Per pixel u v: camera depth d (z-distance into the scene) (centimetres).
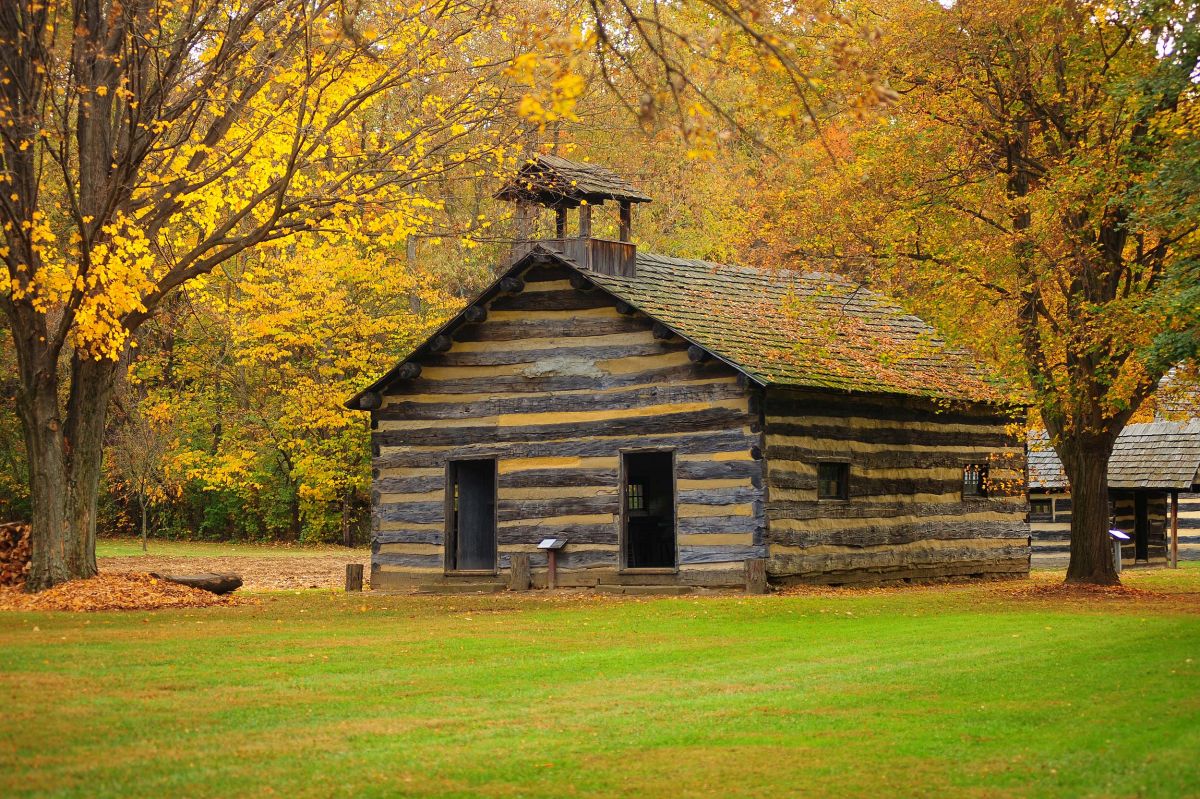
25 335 2522
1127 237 2834
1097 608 2405
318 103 2347
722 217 4994
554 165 3041
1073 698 1364
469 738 1176
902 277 2900
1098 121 2628
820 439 3006
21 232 2312
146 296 2542
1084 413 2831
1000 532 3550
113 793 969
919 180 2809
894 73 2769
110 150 2522
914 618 2222
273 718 1259
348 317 5047
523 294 3106
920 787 1005
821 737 1183
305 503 5541
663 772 1052
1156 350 2191
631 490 3444
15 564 2633
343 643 1839
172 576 2744
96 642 1802
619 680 1506
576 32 1295
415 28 2470
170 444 5138
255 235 2497
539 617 2280
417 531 3178
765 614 2309
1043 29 2669
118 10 2216
